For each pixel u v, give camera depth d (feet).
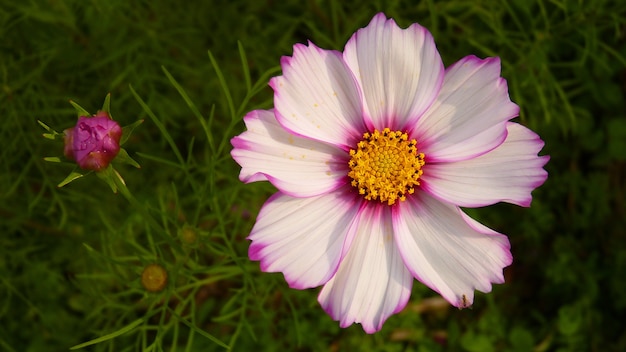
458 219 0.76
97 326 1.07
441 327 1.09
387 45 0.77
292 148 0.78
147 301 0.87
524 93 1.07
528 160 0.75
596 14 0.98
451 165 0.77
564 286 1.09
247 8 1.14
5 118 1.05
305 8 1.14
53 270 1.10
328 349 1.04
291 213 0.77
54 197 1.05
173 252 0.89
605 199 1.10
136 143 1.11
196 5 1.10
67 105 1.09
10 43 1.08
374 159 0.78
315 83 0.78
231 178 0.96
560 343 1.08
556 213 1.13
